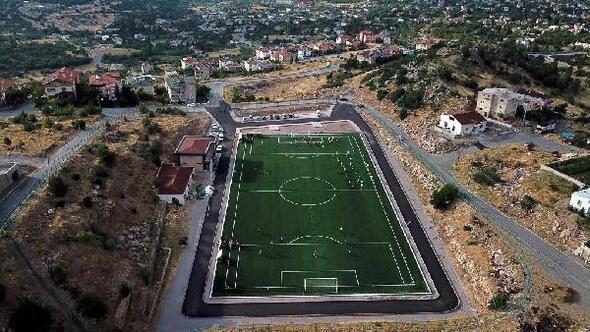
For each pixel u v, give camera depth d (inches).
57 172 4480.8
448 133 6343.5
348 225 4660.4
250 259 4158.5
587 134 6412.4
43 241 3614.7
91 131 5767.7
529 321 3326.8
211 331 3344.0
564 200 4603.8
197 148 5600.4
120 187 4707.2
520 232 4338.1
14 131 5482.3
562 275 3774.6
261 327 3408.0
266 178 5516.7
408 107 7234.3
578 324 3309.5
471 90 7445.9
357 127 7003.0
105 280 3582.7
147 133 5920.3
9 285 3189.0
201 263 4089.6
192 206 4911.4
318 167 5802.2
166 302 3636.8
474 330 3326.8
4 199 4003.4
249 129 6904.5
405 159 5910.4
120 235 4168.3
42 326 3011.8
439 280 3934.5
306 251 4271.7
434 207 4911.4
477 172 5334.6
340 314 3570.4
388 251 4286.4
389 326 3403.1
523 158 5556.1
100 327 3223.4
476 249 4136.3
